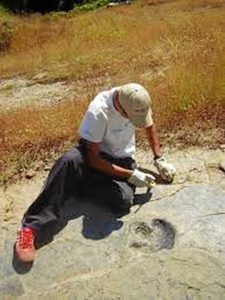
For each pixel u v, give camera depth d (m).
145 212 1.87
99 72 4.75
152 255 1.70
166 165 1.99
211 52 3.40
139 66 4.36
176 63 3.48
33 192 2.06
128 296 1.57
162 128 2.40
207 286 1.58
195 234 1.77
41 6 13.20
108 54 5.48
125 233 1.79
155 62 4.40
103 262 1.69
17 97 4.83
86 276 1.64
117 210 1.87
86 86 4.18
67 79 5.01
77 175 1.76
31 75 5.62
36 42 8.15
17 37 8.34
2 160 2.27
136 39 5.97
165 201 1.91
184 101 2.54
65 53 6.36
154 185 1.83
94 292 1.59
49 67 5.86
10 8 12.62
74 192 1.88
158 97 2.65
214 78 2.67
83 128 1.69
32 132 2.53
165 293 1.57
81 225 1.82
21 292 1.61
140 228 1.80
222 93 2.56
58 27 8.68
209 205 1.89
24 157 2.29
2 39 8.30
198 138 2.31
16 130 2.68
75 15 11.41
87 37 7.04
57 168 1.72
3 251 1.75
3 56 7.67
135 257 1.69
